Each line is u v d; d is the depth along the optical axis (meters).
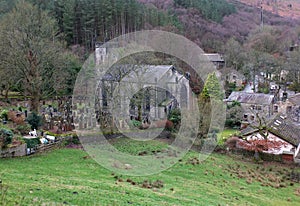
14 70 34.50
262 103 47.34
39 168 19.64
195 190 19.61
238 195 20.81
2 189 13.91
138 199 15.72
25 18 36.16
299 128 36.66
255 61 64.44
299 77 62.81
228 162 27.78
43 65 35.56
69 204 13.41
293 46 73.81
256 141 31.00
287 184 25.33
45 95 37.06
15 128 26.73
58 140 25.45
